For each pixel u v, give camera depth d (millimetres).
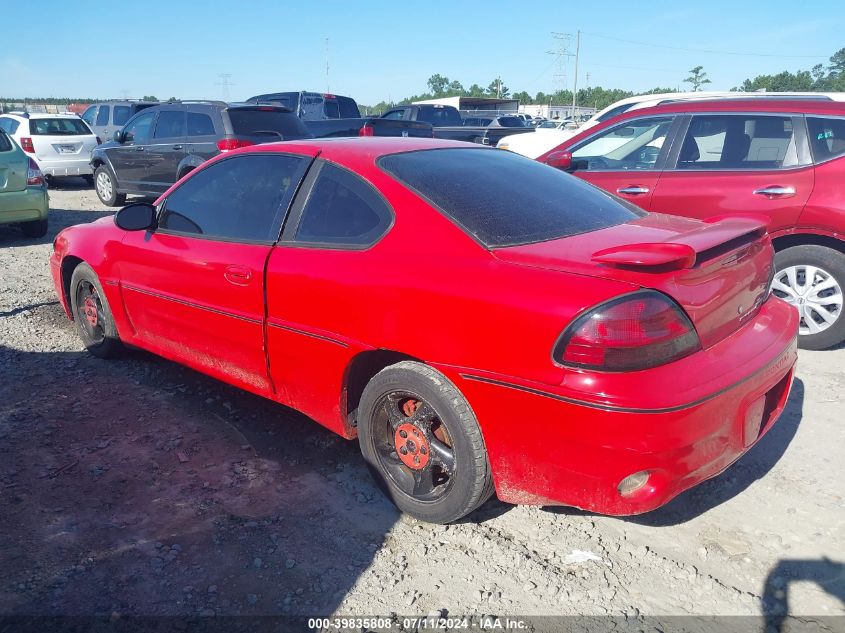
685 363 2477
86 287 4855
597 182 5820
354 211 3189
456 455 2816
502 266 2672
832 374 4621
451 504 2891
